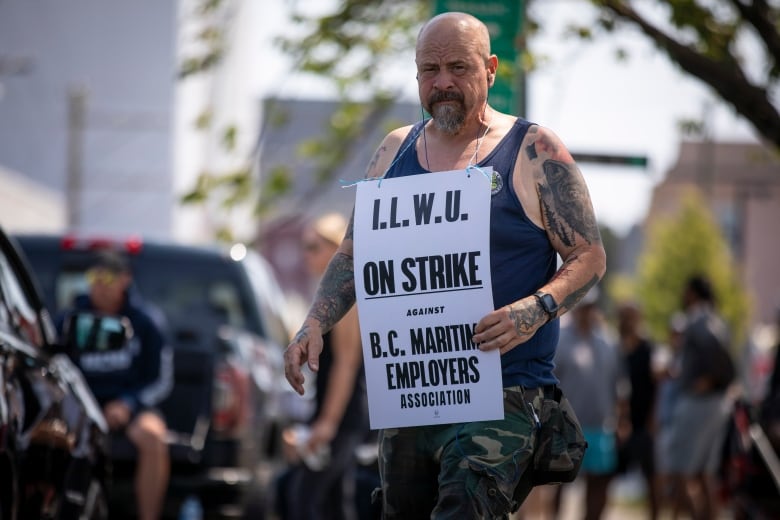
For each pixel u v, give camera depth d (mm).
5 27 103750
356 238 9867
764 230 153125
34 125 103938
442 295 9680
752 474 23156
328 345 18953
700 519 29125
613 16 21656
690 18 21750
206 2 26969
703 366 28469
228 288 25156
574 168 9836
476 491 9430
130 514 20875
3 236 13094
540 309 9453
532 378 9789
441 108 9742
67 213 92062
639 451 31250
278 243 180125
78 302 20875
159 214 104812
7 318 12492
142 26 105562
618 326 31844
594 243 9750
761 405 24000
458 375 9625
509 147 9883
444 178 9820
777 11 23172
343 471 19109
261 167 28938
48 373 13211
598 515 26969
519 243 9766
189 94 108562
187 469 21359
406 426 9750
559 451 9820
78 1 105562
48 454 12562
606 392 26750
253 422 22219
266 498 22156
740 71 21922
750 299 121938
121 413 20125
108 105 105188
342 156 27609
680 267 124625
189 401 21609
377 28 26016
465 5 18031
